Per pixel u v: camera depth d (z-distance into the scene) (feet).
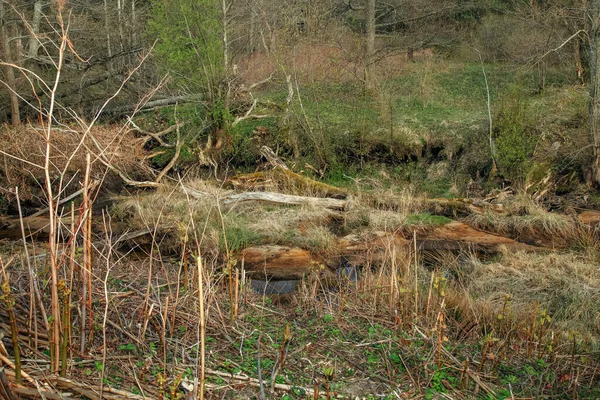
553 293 22.80
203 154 43.14
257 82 49.78
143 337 13.88
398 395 12.85
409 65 58.59
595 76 35.01
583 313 20.92
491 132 39.37
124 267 19.89
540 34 50.24
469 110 46.75
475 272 24.93
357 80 47.83
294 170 41.86
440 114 45.98
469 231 31.76
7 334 12.77
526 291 23.08
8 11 48.57
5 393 10.00
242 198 34.22
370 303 18.51
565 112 42.37
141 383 12.07
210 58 42.80
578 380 14.48
